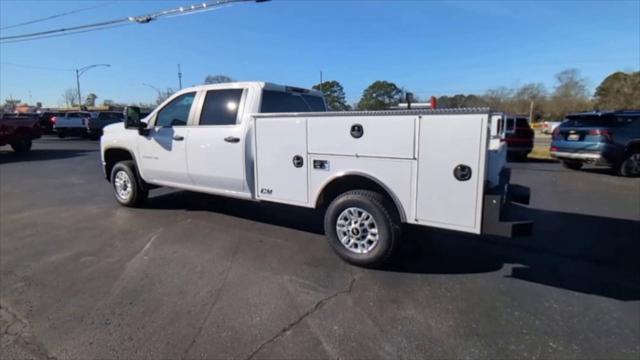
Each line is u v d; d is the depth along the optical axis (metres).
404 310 2.99
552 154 10.86
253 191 4.55
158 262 3.97
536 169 10.91
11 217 5.79
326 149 3.78
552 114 56.31
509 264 3.91
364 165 3.58
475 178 3.08
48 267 3.88
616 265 3.88
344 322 2.83
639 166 9.39
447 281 3.51
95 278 3.61
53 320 2.91
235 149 4.59
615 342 2.58
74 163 12.30
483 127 3.00
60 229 5.14
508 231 3.06
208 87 4.98
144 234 4.86
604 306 3.06
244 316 2.92
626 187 8.08
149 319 2.89
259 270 3.75
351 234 3.84
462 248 4.36
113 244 4.52
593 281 3.52
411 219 3.44
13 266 3.92
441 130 3.16
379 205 3.57
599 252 4.24
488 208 3.12
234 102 4.73
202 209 6.05
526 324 2.79
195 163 5.03
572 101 56.25
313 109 5.61
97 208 6.25
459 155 3.12
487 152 3.04
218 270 3.75
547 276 3.62
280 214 5.76
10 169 10.97
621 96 48.25
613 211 6.04
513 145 12.56
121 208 6.21
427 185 3.30
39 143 19.84
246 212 5.87
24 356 2.49
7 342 2.64
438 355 2.45
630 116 9.35
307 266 3.84
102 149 6.29
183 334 2.70
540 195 7.26
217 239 4.65
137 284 3.47
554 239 4.67
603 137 9.34
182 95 5.24
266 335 2.68
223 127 4.72
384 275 3.63
